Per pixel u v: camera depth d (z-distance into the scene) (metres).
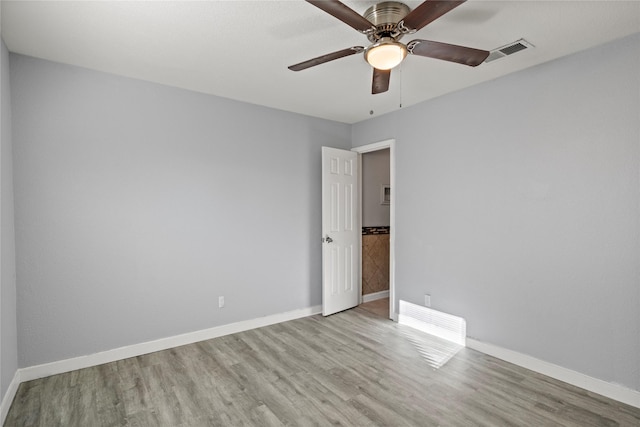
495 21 1.98
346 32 2.12
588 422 1.96
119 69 2.66
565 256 2.43
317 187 4.06
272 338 3.24
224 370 2.58
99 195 2.68
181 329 3.07
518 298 2.69
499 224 2.81
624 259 2.17
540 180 2.56
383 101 3.44
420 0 1.78
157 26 2.03
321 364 2.68
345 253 4.18
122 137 2.78
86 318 2.63
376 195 4.76
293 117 3.84
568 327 2.42
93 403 2.14
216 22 1.99
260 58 2.47
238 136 3.42
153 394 2.24
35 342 2.44
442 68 2.63
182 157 3.08
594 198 2.29
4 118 2.16
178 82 2.94
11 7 1.81
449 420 1.97
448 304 3.21
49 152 2.48
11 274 2.25
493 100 2.85
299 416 2.01
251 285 3.52
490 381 2.42
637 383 2.12
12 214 2.31
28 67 2.41
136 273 2.85
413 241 3.55
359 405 2.12
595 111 2.28
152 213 2.92
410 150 3.58
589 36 2.15
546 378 2.47
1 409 1.94
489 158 2.88
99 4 1.80
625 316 2.17
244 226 3.46
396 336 3.30
